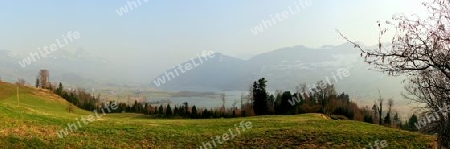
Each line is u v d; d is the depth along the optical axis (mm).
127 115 116188
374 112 102062
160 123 56344
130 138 40094
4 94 115438
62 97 145375
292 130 46062
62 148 33000
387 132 45969
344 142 40188
